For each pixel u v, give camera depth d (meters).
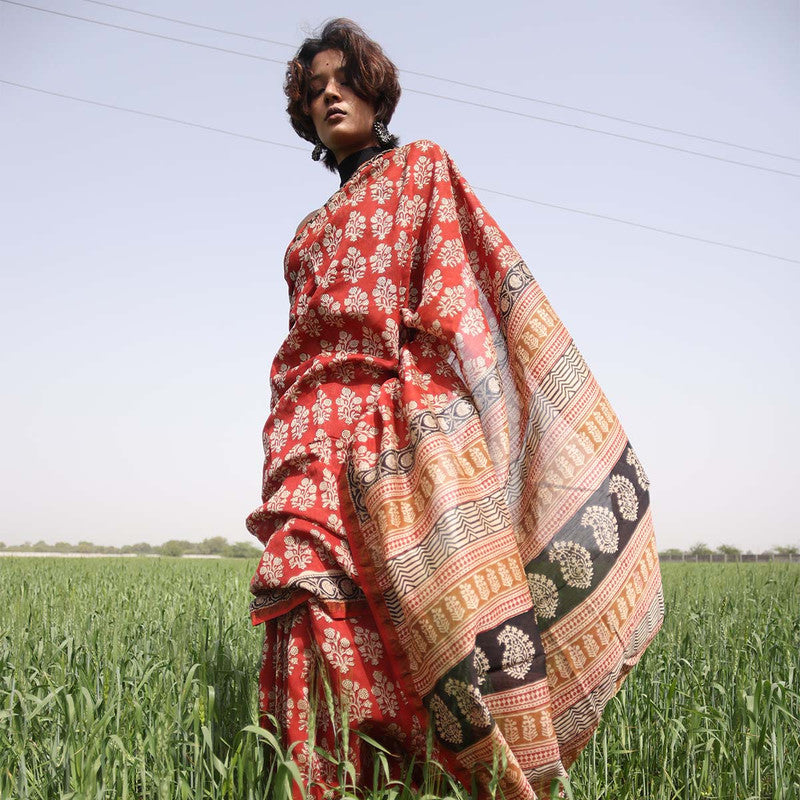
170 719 3.02
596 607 2.72
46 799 2.83
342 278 3.07
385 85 3.36
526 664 2.58
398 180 3.13
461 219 3.17
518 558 2.68
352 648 2.71
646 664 4.59
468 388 2.85
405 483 2.73
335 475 2.87
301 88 3.42
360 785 2.74
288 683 2.75
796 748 3.53
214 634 4.46
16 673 3.72
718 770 3.36
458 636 2.52
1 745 3.04
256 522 3.04
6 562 19.16
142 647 4.94
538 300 2.96
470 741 2.54
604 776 3.52
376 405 2.90
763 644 5.27
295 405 3.06
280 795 2.50
